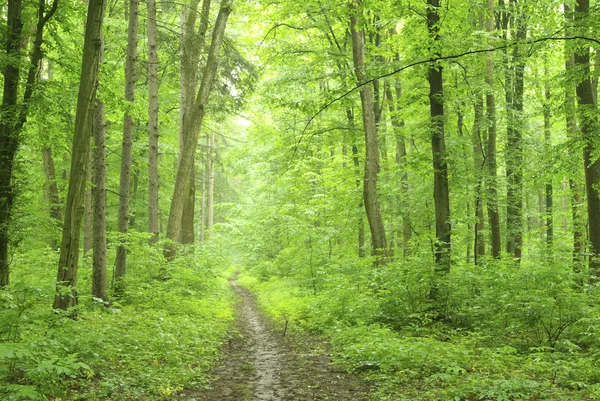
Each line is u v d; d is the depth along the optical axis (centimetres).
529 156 1666
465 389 606
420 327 1008
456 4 1033
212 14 2195
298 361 880
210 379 743
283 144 2058
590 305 929
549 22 1338
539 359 681
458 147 1334
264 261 2980
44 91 1128
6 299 623
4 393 500
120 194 1409
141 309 1276
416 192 1783
